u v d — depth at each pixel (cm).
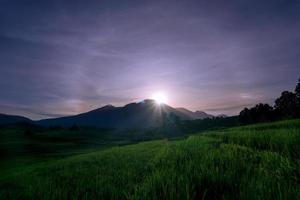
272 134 597
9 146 7919
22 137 12212
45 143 9806
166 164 381
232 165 293
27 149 7150
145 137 13012
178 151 530
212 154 393
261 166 282
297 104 6688
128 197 214
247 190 188
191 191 203
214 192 210
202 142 754
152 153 755
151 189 226
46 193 260
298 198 164
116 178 324
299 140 409
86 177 358
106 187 261
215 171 256
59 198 235
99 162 660
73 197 233
